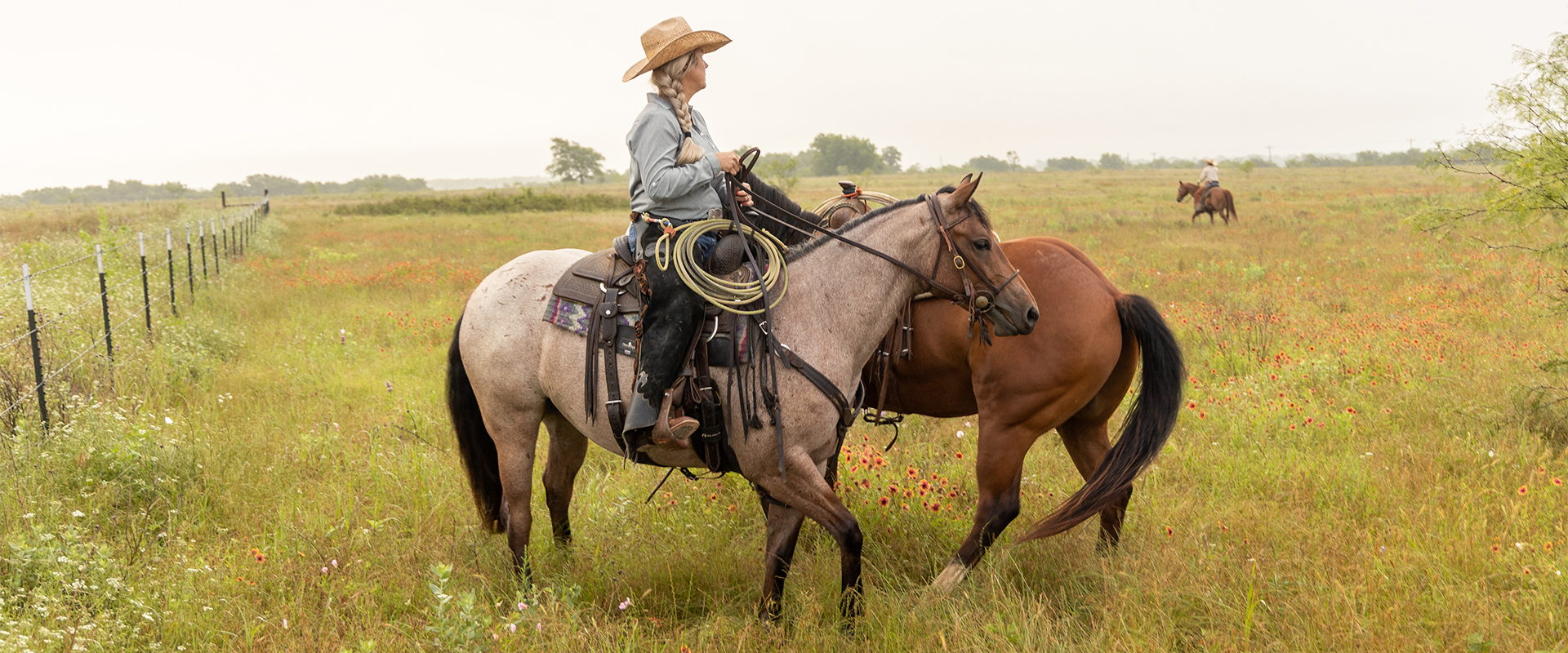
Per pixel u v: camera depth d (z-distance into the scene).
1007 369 3.93
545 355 3.76
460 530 4.61
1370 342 7.84
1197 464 5.39
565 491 4.38
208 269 14.23
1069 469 5.50
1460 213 6.29
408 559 4.27
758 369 3.45
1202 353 7.89
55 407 5.67
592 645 3.47
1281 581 3.86
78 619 3.42
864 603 3.71
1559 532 4.26
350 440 5.87
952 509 4.72
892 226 3.62
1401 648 3.40
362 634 3.49
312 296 12.30
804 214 3.99
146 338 7.91
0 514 4.18
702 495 5.01
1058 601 3.97
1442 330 8.15
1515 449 5.30
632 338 3.53
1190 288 12.02
